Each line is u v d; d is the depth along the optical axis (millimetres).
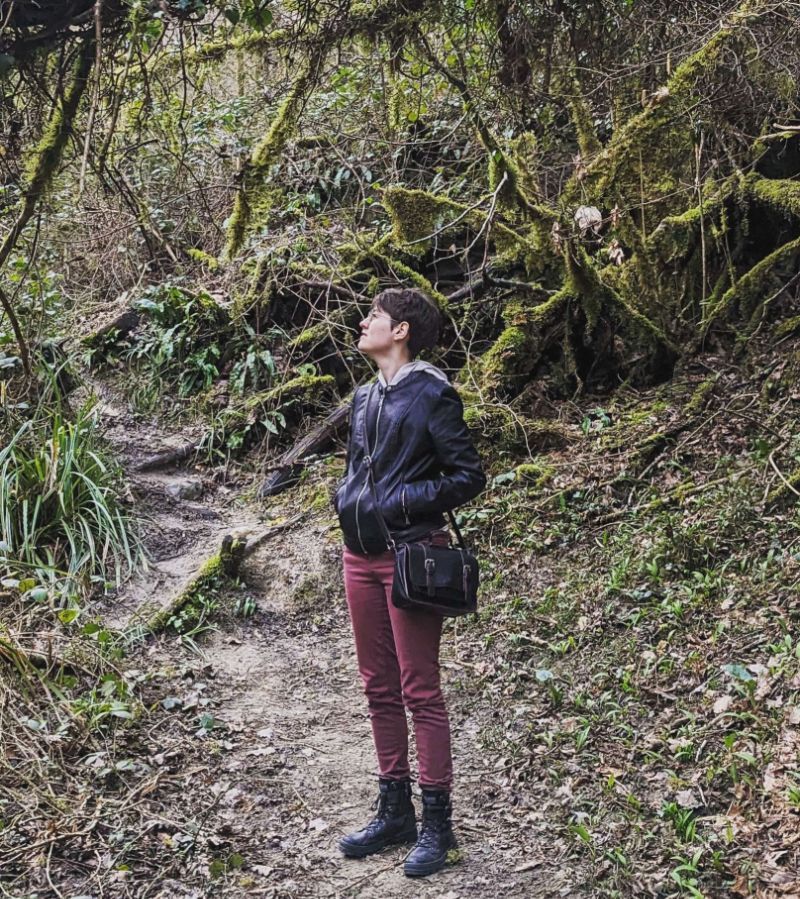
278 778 3547
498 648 4273
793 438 4922
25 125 3672
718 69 5367
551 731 3688
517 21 4867
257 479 6020
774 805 3039
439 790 3061
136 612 4492
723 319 6039
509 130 6672
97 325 6887
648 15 5109
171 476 5949
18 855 3000
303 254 6988
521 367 6086
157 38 3668
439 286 6883
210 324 6773
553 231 5836
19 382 5660
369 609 3094
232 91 8562
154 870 3012
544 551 4844
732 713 3443
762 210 6184
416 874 3025
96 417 5594
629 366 6078
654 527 4723
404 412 2982
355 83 6535
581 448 5555
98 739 3566
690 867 2867
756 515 4504
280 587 4926
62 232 7680
